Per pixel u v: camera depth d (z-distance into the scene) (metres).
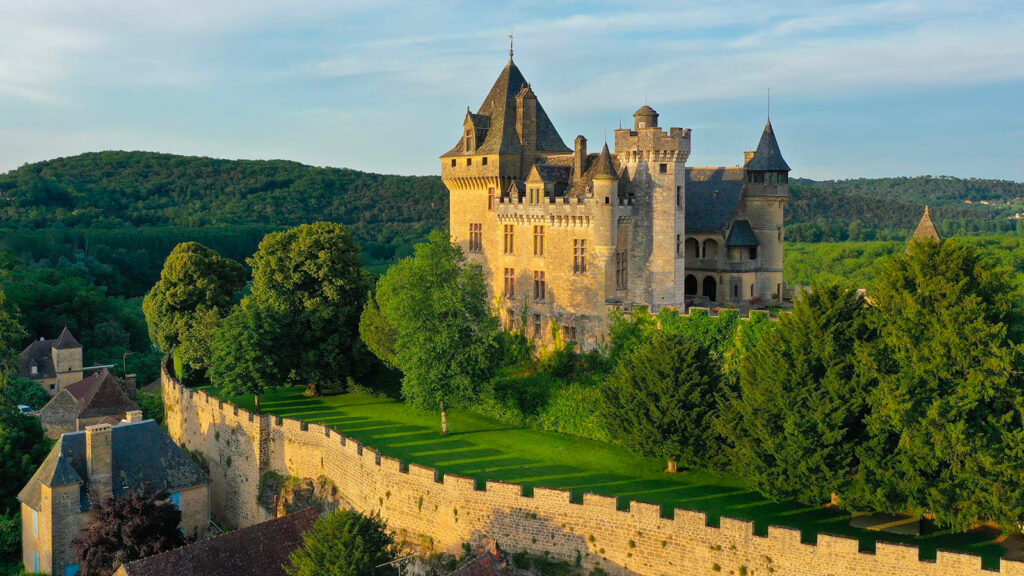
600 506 51.81
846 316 52.12
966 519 46.41
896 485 47.91
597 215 74.94
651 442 57.53
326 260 83.19
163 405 100.81
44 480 63.62
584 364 75.62
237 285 106.06
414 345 69.94
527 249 80.75
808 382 50.94
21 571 67.50
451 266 73.06
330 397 85.19
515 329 82.31
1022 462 45.12
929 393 47.47
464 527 56.38
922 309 48.56
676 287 79.06
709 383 58.16
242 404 83.31
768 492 51.38
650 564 50.38
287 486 69.69
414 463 62.69
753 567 47.47
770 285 86.25
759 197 85.06
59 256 176.50
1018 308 51.25
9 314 91.06
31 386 111.69
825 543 45.75
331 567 47.00
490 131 85.44
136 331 144.25
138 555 56.09
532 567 53.62
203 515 69.25
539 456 64.50
